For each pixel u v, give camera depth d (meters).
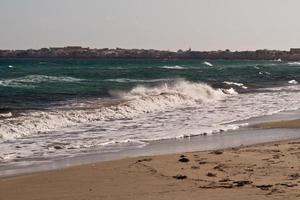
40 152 23.58
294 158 20.05
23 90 59.62
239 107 47.12
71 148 24.73
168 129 31.67
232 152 21.88
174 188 15.55
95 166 19.58
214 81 87.50
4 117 32.94
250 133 30.50
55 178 17.61
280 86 82.38
